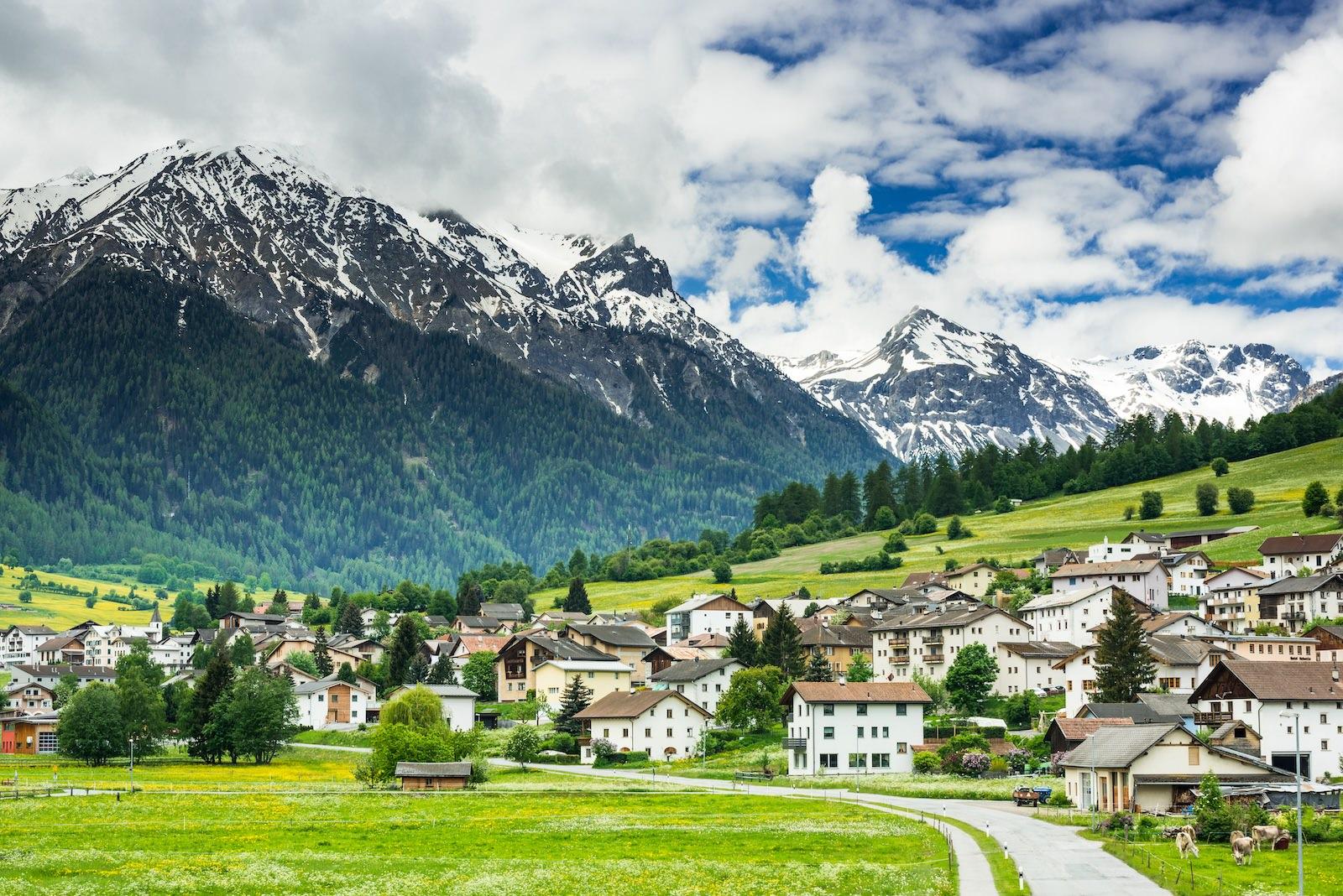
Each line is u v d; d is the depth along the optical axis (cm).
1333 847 9838
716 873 9194
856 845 10556
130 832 11450
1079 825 11738
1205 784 10988
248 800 14212
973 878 8719
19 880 8850
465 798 14562
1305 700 15212
